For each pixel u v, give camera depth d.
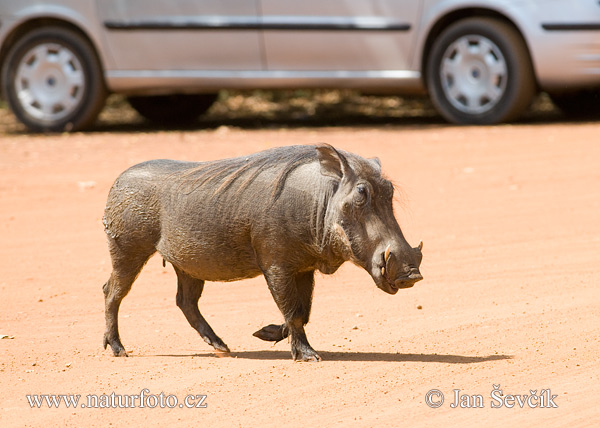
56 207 38.91
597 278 28.11
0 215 37.91
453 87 52.75
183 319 25.97
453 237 33.34
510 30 50.94
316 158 21.09
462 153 45.69
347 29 52.94
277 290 21.14
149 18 54.62
